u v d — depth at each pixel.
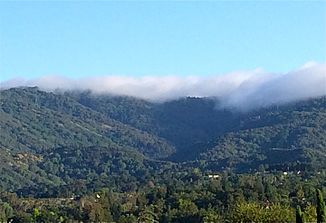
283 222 130.75
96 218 191.25
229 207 169.88
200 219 168.25
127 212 196.62
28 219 193.88
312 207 131.38
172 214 177.50
